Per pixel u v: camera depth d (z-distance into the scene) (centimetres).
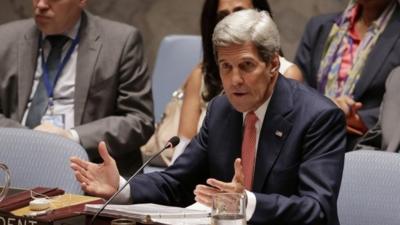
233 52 658
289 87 712
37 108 1041
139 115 1058
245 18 662
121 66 1059
